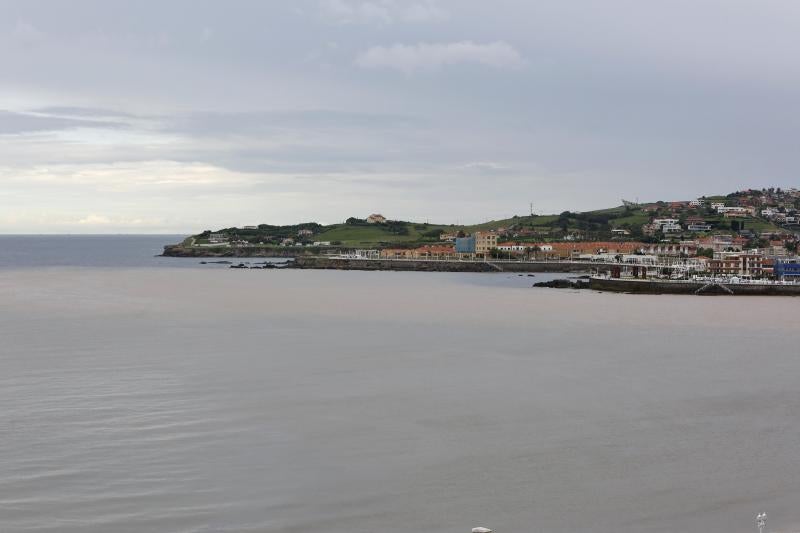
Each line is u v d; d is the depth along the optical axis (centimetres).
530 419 6506
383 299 17212
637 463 5497
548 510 4719
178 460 5412
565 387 7669
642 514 4684
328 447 5731
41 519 4506
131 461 5381
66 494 4838
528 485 5084
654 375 8306
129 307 14625
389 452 5647
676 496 4944
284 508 4706
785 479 5231
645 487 5078
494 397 7212
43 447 5622
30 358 8812
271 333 11069
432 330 11631
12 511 4597
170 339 10350
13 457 5416
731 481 5191
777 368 8762
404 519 4581
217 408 6675
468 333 11325
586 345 10275
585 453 5684
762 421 6556
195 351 9394
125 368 8281
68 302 15525
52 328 11375
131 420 6291
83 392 7162
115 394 7100
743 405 7050
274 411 6619
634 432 6197
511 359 9144
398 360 8969
